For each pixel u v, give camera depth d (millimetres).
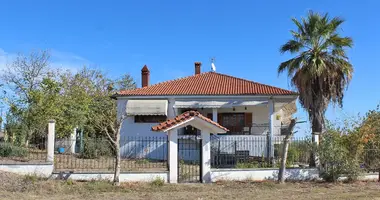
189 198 14094
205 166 17844
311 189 16312
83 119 25922
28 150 20125
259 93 27781
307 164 20703
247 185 16969
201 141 18016
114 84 44750
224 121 30484
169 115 28500
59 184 15734
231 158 22828
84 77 39719
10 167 16672
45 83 24188
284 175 18297
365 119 20281
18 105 22688
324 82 23141
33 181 15781
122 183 16719
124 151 27766
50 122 17516
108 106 32594
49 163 17078
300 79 23547
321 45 23578
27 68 31828
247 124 30188
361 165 19531
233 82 31859
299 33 24141
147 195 14594
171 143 17766
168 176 17531
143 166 20375
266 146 25203
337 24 23766
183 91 29062
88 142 23703
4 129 22281
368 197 14438
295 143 20516
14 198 13258
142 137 28172
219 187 16453
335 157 18656
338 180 18641
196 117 17609
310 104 23375
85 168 18766
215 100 28344
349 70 23453
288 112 34750
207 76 34062
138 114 27734
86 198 13797
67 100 26156
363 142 19406
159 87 30625
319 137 19688
